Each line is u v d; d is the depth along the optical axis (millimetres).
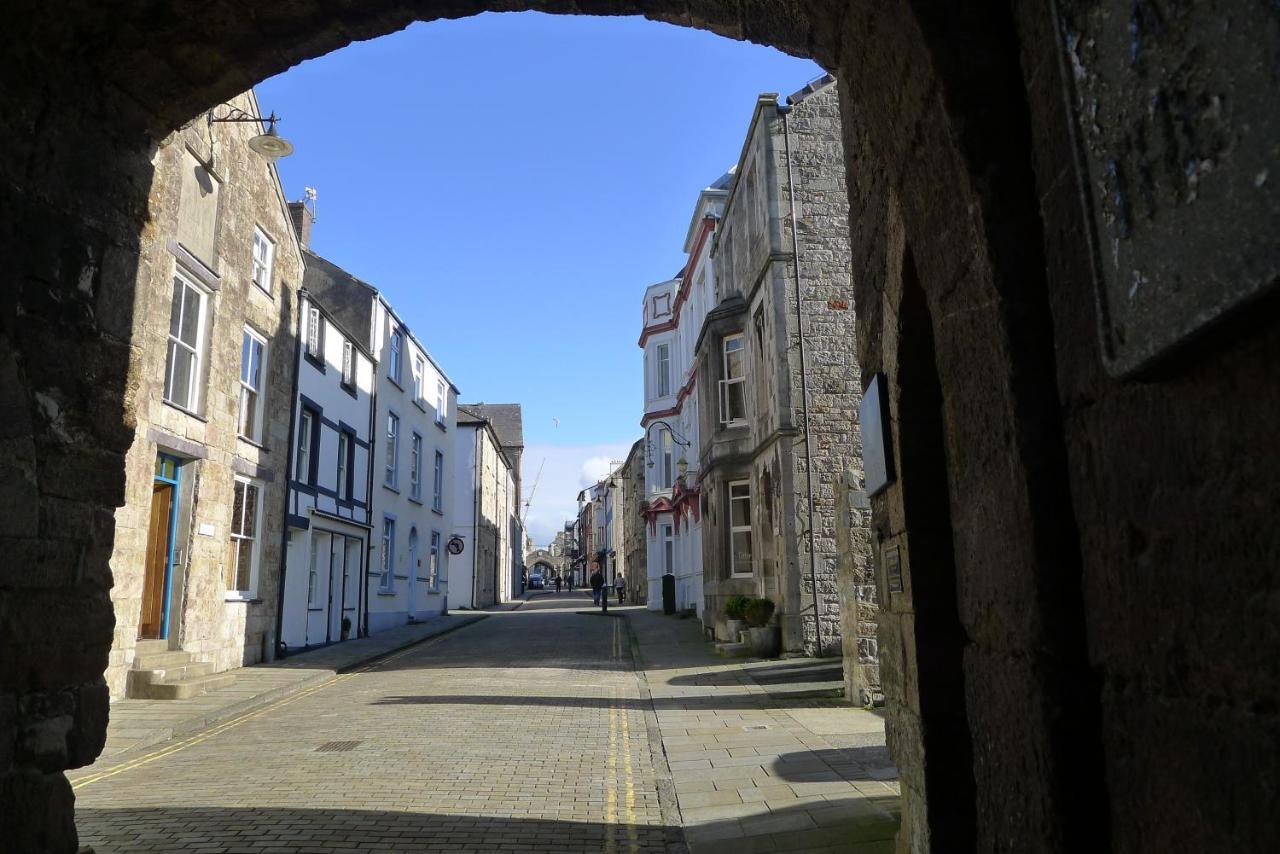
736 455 17078
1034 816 1974
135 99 4207
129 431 4270
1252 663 1300
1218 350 1378
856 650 10078
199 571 12648
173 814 5906
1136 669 1665
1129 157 1510
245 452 14297
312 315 17703
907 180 2795
